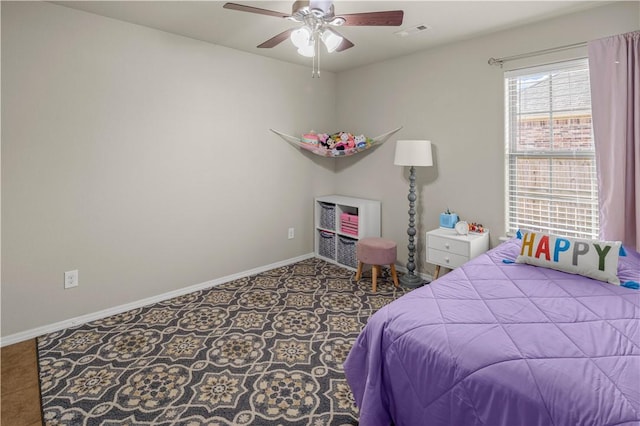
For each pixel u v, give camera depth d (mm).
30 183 2461
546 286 1912
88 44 2633
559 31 2670
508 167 3062
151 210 3059
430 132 3521
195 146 3291
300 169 4234
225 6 1863
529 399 1122
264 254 3961
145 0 2428
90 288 2773
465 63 3203
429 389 1373
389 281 3611
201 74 3275
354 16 1938
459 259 2980
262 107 3777
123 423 1702
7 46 2312
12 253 2432
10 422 1712
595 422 1004
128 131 2873
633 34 2312
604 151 2465
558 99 2744
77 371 2121
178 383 2004
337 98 4453
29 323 2521
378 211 4020
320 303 3086
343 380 2027
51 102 2502
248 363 2197
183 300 3170
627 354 1245
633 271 2053
